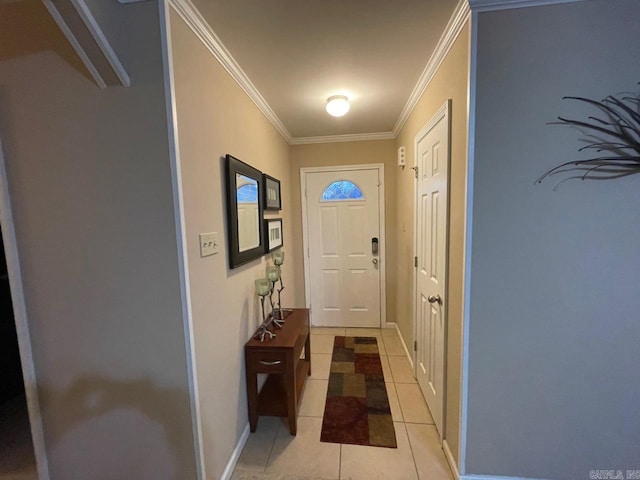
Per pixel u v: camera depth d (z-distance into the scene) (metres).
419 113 2.10
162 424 1.26
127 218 1.18
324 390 2.23
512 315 1.30
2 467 1.59
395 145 3.22
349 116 2.64
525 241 1.25
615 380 1.26
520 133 1.21
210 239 1.40
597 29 1.14
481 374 1.34
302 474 1.51
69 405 1.29
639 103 1.14
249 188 1.89
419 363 2.23
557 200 1.22
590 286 1.24
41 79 1.15
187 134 1.22
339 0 1.20
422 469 1.52
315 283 3.52
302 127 2.92
